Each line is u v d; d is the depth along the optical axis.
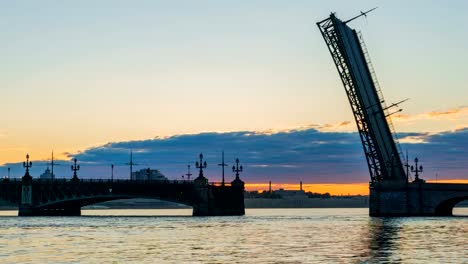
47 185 156.00
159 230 101.44
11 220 138.00
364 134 138.50
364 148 140.50
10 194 156.12
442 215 155.12
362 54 134.50
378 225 112.56
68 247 69.25
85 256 59.72
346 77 131.62
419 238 79.88
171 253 62.66
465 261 54.53
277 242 75.88
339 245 70.94
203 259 57.09
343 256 58.97
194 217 164.62
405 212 144.50
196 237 84.81
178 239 81.06
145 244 73.31
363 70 134.12
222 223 128.00
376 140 137.25
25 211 155.88
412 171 153.88
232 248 68.12
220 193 173.25
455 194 141.62
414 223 116.88
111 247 69.25
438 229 97.81
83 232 95.25
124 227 110.38
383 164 142.00
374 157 140.75
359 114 135.12
